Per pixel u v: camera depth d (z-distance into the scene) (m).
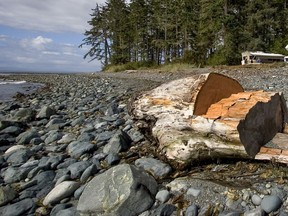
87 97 12.82
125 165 3.19
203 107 3.80
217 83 3.95
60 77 38.12
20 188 3.72
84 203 3.00
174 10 45.66
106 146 4.77
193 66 31.19
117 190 2.96
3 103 12.75
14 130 6.69
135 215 2.91
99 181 3.14
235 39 33.69
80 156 4.74
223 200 3.01
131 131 5.64
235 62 32.50
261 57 31.33
